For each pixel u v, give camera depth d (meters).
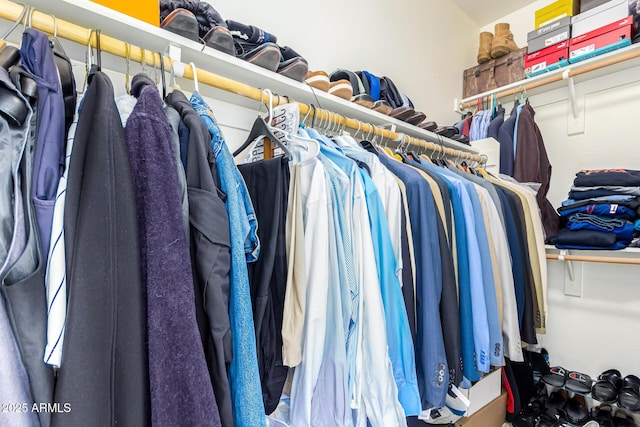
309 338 0.66
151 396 0.39
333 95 1.09
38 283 0.38
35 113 0.42
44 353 0.37
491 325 0.98
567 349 1.71
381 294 0.78
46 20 0.54
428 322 0.82
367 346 0.74
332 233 0.72
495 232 1.14
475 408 1.31
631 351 1.50
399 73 1.75
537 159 1.65
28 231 0.38
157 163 0.45
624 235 1.28
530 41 1.77
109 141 0.41
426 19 1.92
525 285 1.27
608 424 1.35
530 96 1.94
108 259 0.38
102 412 0.35
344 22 1.48
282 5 1.25
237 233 0.54
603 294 1.59
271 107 0.87
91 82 0.44
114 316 0.37
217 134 0.59
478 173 1.52
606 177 1.37
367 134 1.17
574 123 1.76
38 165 0.41
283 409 0.75
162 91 0.67
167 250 0.43
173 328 0.41
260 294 0.67
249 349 0.52
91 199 0.38
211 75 0.76
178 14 0.73
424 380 0.81
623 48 1.43
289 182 0.72
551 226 1.59
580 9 1.65
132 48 0.64
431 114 1.96
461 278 0.97
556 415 1.48
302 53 1.31
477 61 2.20
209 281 0.48
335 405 0.68
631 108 1.57
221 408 0.48
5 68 0.43
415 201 0.88
